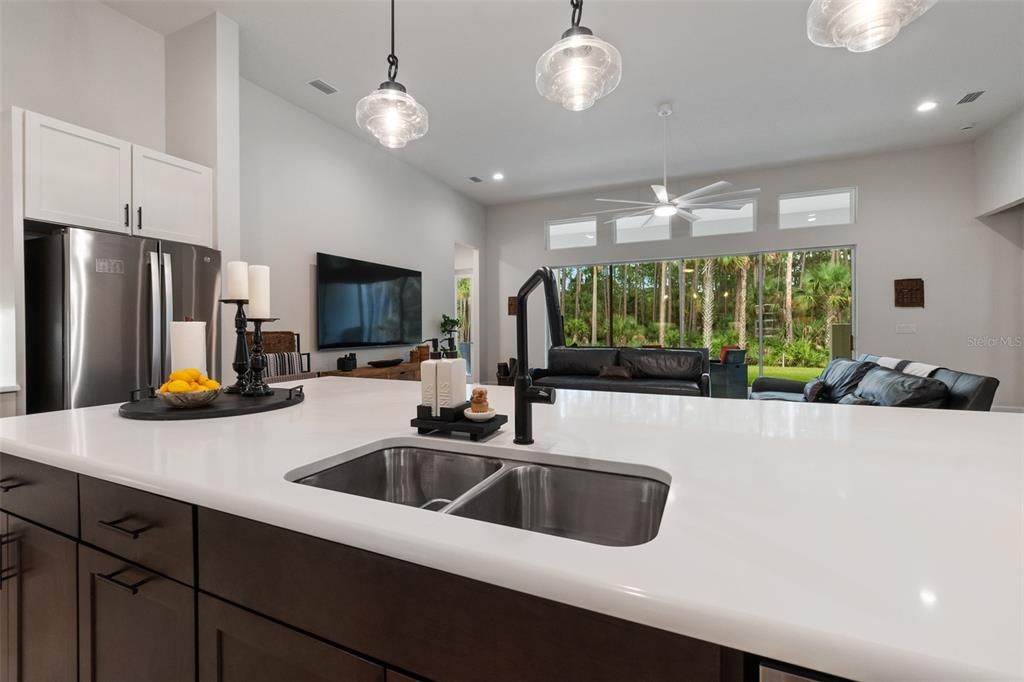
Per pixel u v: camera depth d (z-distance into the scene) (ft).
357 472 3.32
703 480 2.48
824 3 4.54
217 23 9.88
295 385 6.73
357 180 16.71
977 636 1.19
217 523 2.39
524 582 1.61
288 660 2.18
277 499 2.23
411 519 2.00
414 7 9.73
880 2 4.30
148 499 2.65
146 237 8.71
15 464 3.39
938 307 17.51
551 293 3.47
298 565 2.15
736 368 17.84
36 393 7.73
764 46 11.18
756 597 1.39
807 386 14.21
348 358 15.40
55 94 8.82
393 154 18.42
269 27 10.38
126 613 2.76
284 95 13.52
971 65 12.00
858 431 3.60
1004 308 16.65
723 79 12.64
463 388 3.84
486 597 1.73
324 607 2.08
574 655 1.58
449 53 11.39
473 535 1.85
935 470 2.61
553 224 25.25
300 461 2.92
